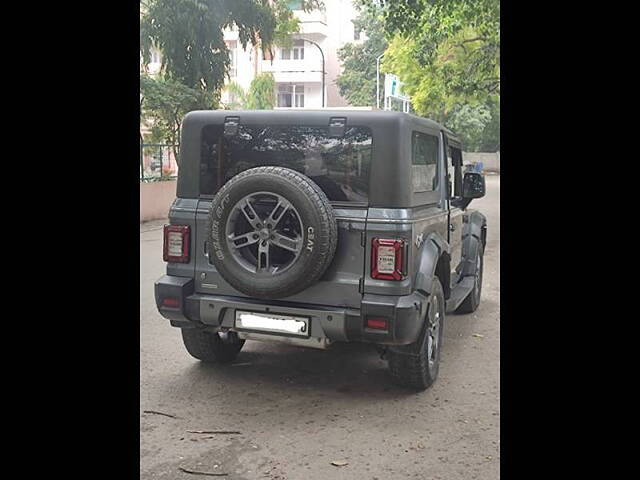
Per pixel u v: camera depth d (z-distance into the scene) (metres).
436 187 5.32
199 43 16.80
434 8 14.50
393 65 24.88
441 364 5.41
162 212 16.22
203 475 3.45
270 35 18.14
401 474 3.47
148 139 16.56
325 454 3.71
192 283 4.72
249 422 4.16
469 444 3.84
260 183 4.20
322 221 4.13
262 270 4.29
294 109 4.57
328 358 5.54
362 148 4.38
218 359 5.27
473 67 19.83
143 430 4.02
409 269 4.31
